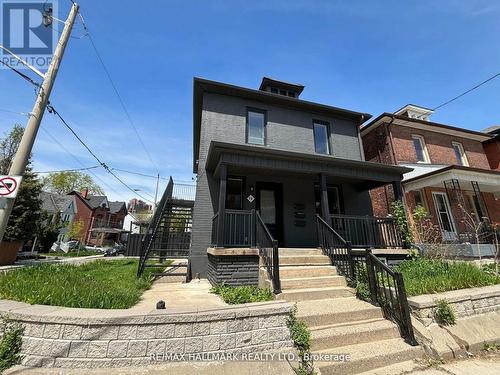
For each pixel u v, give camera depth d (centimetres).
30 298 284
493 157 1332
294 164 689
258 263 566
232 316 276
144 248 648
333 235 588
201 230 707
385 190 1052
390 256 684
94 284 391
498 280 523
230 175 798
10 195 361
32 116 421
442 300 401
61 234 3034
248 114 898
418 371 302
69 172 4178
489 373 300
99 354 233
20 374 219
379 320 388
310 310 381
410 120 1109
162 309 273
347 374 290
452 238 955
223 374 249
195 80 820
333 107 979
